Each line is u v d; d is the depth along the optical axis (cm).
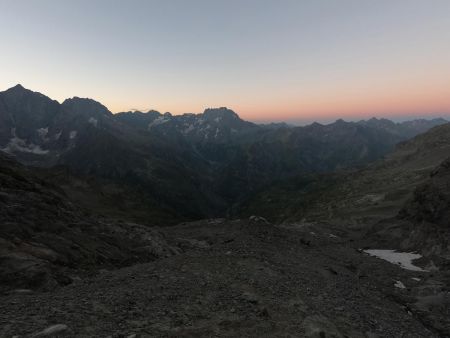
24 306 1501
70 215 3647
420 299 3164
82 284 2031
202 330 1519
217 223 6594
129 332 1362
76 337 1235
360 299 2759
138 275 2262
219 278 2333
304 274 3008
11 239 2366
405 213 7744
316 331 1683
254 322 1694
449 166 7581
